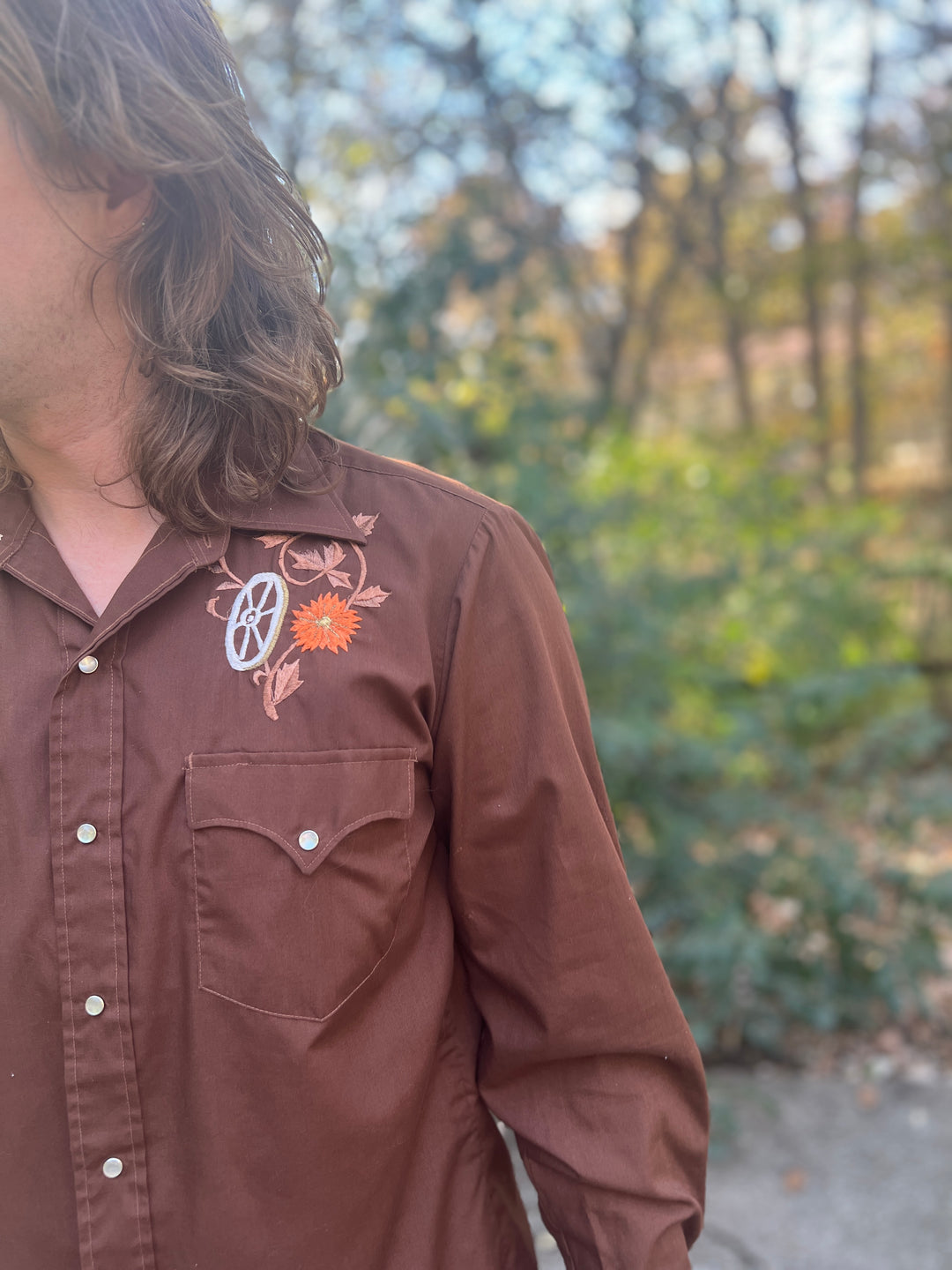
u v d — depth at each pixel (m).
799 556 4.55
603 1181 0.73
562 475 2.85
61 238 0.62
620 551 3.36
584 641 2.70
